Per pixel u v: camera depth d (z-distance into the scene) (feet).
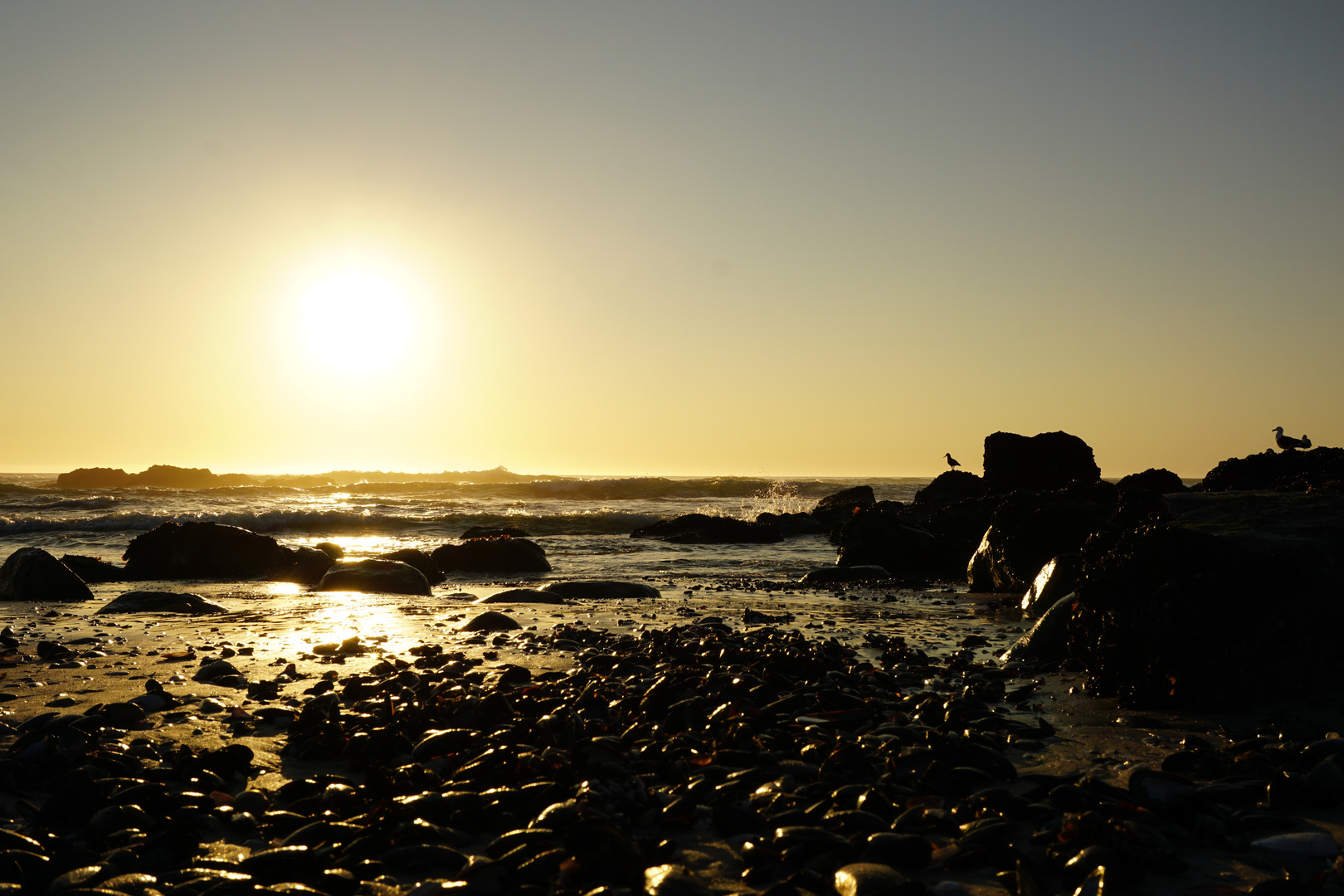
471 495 164.76
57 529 85.66
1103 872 10.14
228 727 18.34
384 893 10.45
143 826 12.09
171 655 26.73
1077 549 44.42
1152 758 16.05
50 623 34.68
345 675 24.44
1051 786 13.69
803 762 14.87
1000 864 11.00
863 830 11.95
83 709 19.44
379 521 97.50
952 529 70.79
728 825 12.28
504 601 41.91
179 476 223.92
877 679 22.74
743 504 150.61
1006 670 24.57
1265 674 19.76
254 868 10.72
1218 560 20.62
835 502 119.55
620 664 24.09
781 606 41.29
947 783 13.74
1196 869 11.00
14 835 11.25
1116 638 21.18
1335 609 20.07
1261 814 12.44
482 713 18.31
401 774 14.23
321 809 13.15
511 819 12.37
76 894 9.52
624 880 10.37
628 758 15.24
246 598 44.96
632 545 86.84
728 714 17.61
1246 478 73.15
